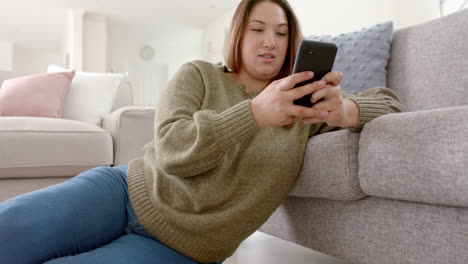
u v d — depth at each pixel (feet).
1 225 2.32
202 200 2.70
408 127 2.45
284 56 3.35
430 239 2.45
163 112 2.85
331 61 2.21
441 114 2.31
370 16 13.83
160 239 2.85
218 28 26.32
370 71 5.22
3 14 25.93
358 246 3.01
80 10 24.66
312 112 2.31
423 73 4.82
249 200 2.81
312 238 3.53
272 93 2.29
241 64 3.48
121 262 2.49
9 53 33.81
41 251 2.41
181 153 2.51
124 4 23.77
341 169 2.87
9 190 5.57
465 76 4.36
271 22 3.22
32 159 5.57
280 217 4.04
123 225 3.03
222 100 3.12
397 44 5.30
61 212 2.58
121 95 8.24
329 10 15.85
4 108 6.85
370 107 2.85
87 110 7.43
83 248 2.72
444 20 4.75
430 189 2.29
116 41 31.42
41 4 23.84
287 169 3.02
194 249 2.81
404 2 12.46
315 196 3.26
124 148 6.31
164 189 2.85
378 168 2.60
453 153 2.16
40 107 6.91
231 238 2.87
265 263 4.80
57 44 34.81
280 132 3.14
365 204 2.95
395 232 2.69
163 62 33.73
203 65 3.24
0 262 2.26
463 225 2.27
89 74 7.95
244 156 2.89
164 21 27.20
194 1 23.29
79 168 5.95
